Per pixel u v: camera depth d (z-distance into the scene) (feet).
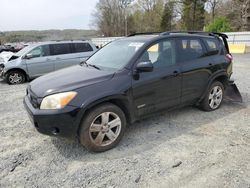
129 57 12.28
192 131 13.25
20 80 29.55
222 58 16.26
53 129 10.15
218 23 84.53
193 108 16.84
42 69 30.12
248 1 88.43
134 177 9.31
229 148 11.35
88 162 10.42
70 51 31.60
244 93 20.77
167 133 13.04
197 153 10.95
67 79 11.34
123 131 11.75
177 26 167.94
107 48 14.92
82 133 10.53
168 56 13.39
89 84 10.71
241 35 68.28
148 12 199.00
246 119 14.89
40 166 10.21
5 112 17.43
